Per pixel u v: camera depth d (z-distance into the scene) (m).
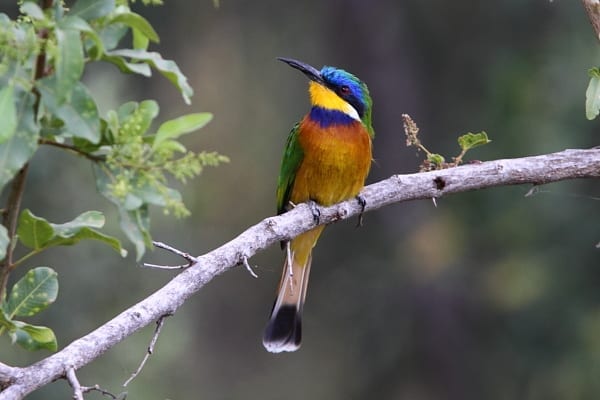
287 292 8.93
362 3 17.30
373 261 17.45
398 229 17.17
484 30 16.53
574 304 14.73
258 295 19.39
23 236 4.58
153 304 5.63
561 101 14.51
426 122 17.36
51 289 5.00
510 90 15.10
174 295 5.76
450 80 17.11
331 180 8.85
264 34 17.08
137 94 15.22
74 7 4.25
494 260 15.97
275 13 17.02
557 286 14.79
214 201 17.41
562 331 14.80
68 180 12.27
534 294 14.89
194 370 18.28
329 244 17.78
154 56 4.48
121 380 12.89
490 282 15.51
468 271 16.44
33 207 12.00
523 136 14.69
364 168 8.91
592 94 6.87
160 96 16.22
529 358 15.12
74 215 12.21
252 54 17.05
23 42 3.99
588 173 7.56
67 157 12.21
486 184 7.54
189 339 16.89
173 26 16.19
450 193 7.57
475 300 16.81
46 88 4.09
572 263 14.73
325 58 17.42
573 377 14.59
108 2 4.26
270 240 6.77
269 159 17.39
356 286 17.48
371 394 17.72
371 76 17.41
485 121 15.43
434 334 17.09
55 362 5.13
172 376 15.41
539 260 14.85
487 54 16.36
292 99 17.27
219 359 18.89
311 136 8.80
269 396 18.41
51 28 4.02
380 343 17.56
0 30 3.97
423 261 16.53
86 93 4.13
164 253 14.49
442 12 16.98
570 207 14.78
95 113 4.12
